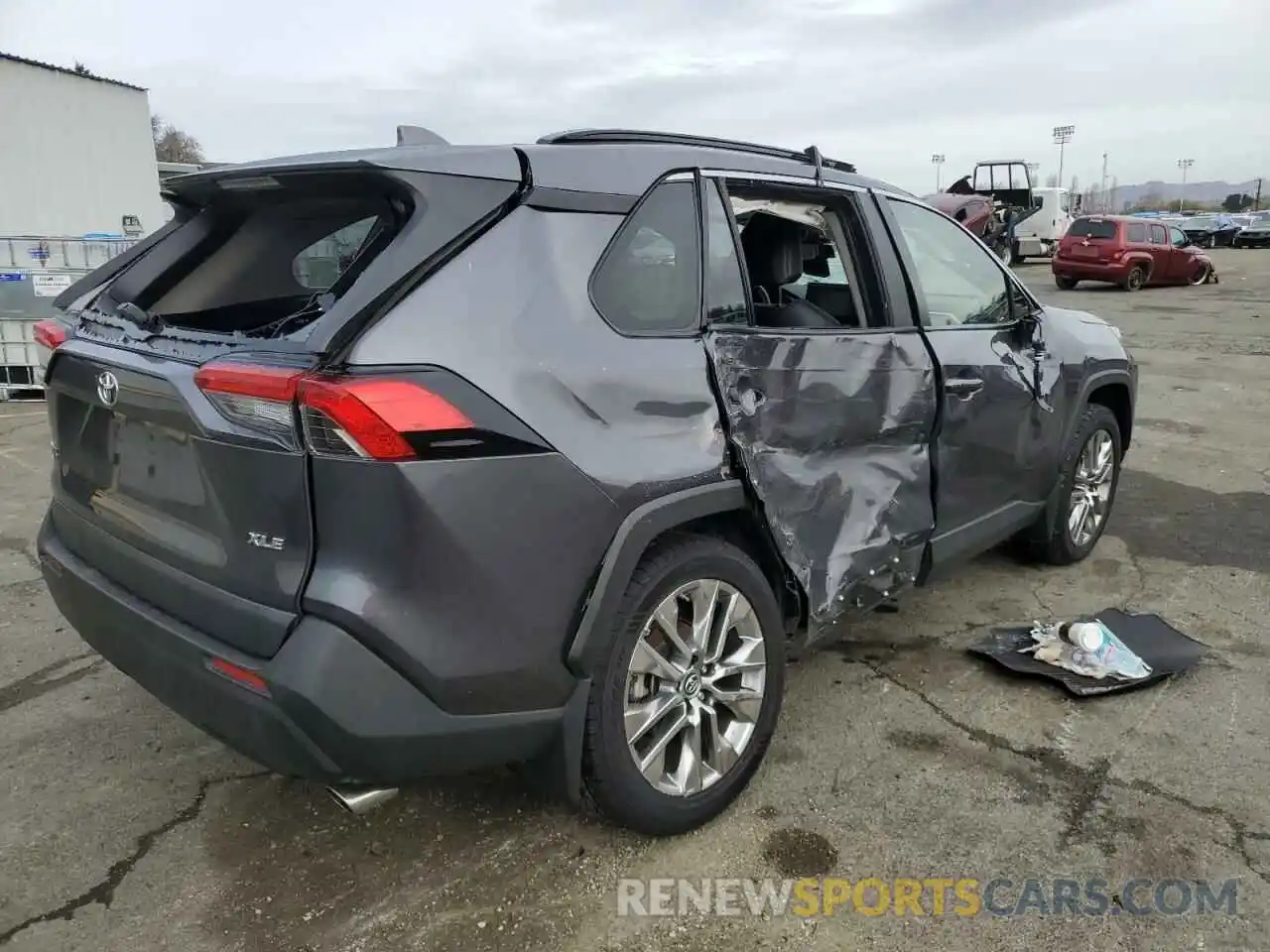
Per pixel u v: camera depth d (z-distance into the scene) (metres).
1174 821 2.72
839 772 2.98
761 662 2.78
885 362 3.10
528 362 2.18
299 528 2.04
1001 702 3.41
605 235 2.43
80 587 2.59
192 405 2.13
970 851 2.60
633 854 2.60
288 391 1.96
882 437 3.13
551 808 2.81
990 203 21.11
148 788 2.93
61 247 9.55
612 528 2.32
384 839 2.68
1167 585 4.49
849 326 3.24
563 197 2.38
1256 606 4.24
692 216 2.67
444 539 2.04
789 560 2.78
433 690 2.09
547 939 2.30
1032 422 3.96
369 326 2.01
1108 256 21.05
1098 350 4.53
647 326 2.48
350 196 2.42
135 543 2.46
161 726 3.31
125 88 15.52
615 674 2.39
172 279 2.92
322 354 1.98
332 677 1.99
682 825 2.63
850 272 3.27
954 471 3.49
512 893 2.45
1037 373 3.96
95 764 3.07
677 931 2.32
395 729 2.06
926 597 4.37
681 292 2.60
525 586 2.18
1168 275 21.95
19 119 14.17
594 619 2.30
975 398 3.52
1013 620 4.11
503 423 2.11
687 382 2.50
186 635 2.23
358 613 2.00
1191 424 8.01
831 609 2.93
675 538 2.58
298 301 2.83
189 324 2.80
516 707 2.23
